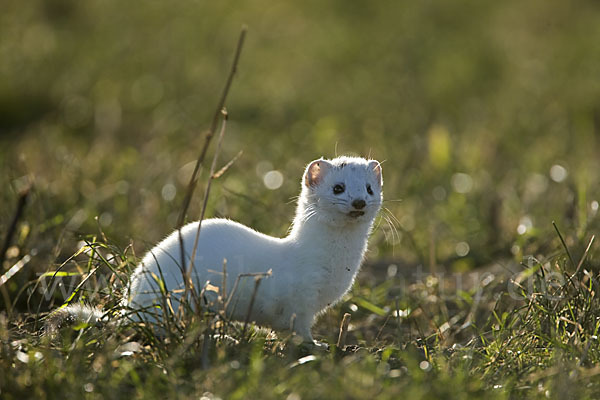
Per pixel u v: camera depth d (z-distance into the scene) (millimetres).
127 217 13812
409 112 23469
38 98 25000
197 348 8102
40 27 31906
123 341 8211
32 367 7730
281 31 33938
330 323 10938
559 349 8469
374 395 7312
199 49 30188
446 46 31141
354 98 25391
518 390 7852
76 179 15219
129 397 7520
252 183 15742
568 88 26125
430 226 14648
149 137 19891
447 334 10156
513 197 15805
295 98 25297
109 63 28062
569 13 36281
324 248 9445
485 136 20422
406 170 17375
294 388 7391
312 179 9836
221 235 9312
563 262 10414
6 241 10805
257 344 8297
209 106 24219
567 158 18656
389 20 35531
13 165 15820
